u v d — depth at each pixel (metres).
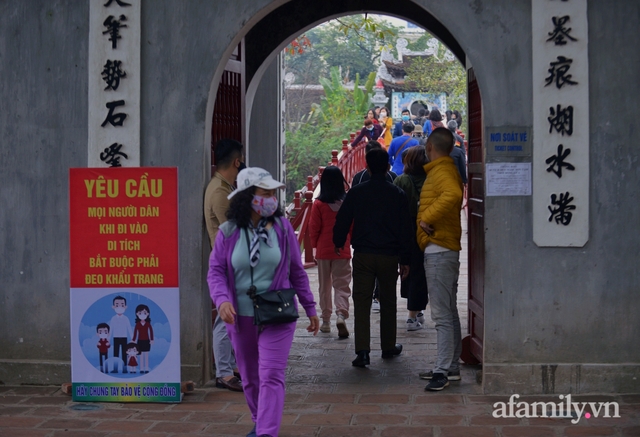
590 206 5.59
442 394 5.70
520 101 5.59
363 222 6.59
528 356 5.65
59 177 6.04
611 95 5.55
